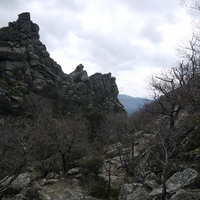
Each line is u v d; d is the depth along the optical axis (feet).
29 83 231.91
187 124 63.93
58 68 286.87
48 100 212.43
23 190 63.93
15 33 262.26
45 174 90.07
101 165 76.48
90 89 295.28
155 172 52.65
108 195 60.54
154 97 70.38
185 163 48.26
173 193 32.78
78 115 157.99
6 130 73.72
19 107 187.62
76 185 73.92
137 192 42.24
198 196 34.63
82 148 102.78
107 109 282.36
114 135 103.71
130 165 65.82
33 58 255.29
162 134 52.54
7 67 233.76
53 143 96.27
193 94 38.60
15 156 61.31
